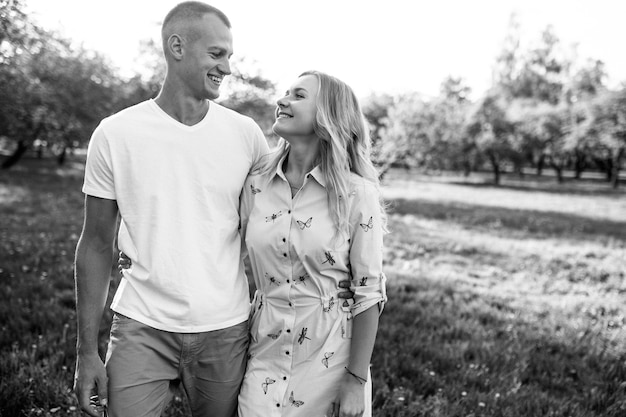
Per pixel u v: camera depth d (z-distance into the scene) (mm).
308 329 2230
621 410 3740
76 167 31969
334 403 2232
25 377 3416
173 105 2170
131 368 2090
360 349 2199
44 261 6957
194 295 2131
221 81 2186
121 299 2156
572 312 6332
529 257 9883
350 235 2209
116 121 2123
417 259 9195
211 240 2193
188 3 2137
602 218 17469
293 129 2184
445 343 4734
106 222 2170
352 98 2266
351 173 2258
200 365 2223
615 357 4738
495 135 39875
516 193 28656
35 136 20484
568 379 4262
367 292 2188
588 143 37250
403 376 4074
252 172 2340
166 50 2137
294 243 2199
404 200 21125
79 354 2113
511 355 4586
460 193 27031
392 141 16156
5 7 5148
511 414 3508
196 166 2168
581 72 56938
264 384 2248
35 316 4664
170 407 3270
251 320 2375
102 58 20531
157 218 2119
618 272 8750
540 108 41531
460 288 7191
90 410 2082
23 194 15812
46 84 14258
